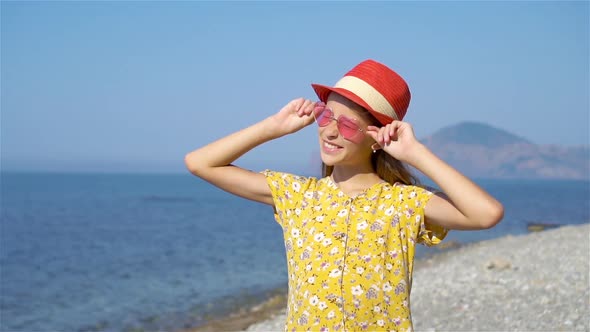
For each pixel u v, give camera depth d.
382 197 3.36
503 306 10.09
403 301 3.25
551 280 12.09
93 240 34.69
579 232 23.25
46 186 166.12
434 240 3.30
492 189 163.50
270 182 3.54
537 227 37.94
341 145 3.38
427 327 9.30
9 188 145.75
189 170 3.60
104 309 15.34
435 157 3.16
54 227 44.12
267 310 14.08
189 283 18.77
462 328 8.90
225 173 3.57
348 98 3.34
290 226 3.45
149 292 17.45
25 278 21.25
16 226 45.03
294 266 3.37
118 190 141.12
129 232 39.66
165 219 52.56
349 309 3.20
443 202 3.20
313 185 3.52
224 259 24.73
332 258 3.26
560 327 8.06
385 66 3.46
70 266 24.33
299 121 3.52
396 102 3.40
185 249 29.05
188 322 13.49
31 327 13.70
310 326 3.22
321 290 3.23
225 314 14.06
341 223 3.31
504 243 23.44
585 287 10.91
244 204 82.94
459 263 17.14
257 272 20.64
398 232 3.27
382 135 3.26
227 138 3.58
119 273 21.92
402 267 3.25
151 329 13.08
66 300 16.83
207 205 79.50
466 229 3.11
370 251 3.24
